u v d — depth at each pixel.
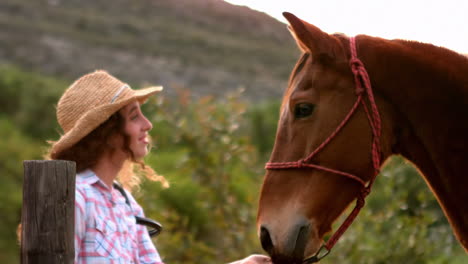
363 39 2.50
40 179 1.92
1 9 25.98
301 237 2.32
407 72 2.43
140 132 2.35
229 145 5.73
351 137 2.36
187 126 5.76
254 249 5.38
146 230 2.46
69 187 1.94
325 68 2.41
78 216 2.13
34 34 23.58
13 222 8.71
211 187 5.61
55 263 1.91
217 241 5.89
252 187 5.91
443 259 5.43
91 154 2.27
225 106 6.24
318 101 2.39
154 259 2.39
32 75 17.73
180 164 5.78
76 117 2.30
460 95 2.41
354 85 2.39
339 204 2.37
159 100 5.83
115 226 2.22
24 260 1.92
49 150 2.47
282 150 2.43
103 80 2.35
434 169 2.47
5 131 12.80
